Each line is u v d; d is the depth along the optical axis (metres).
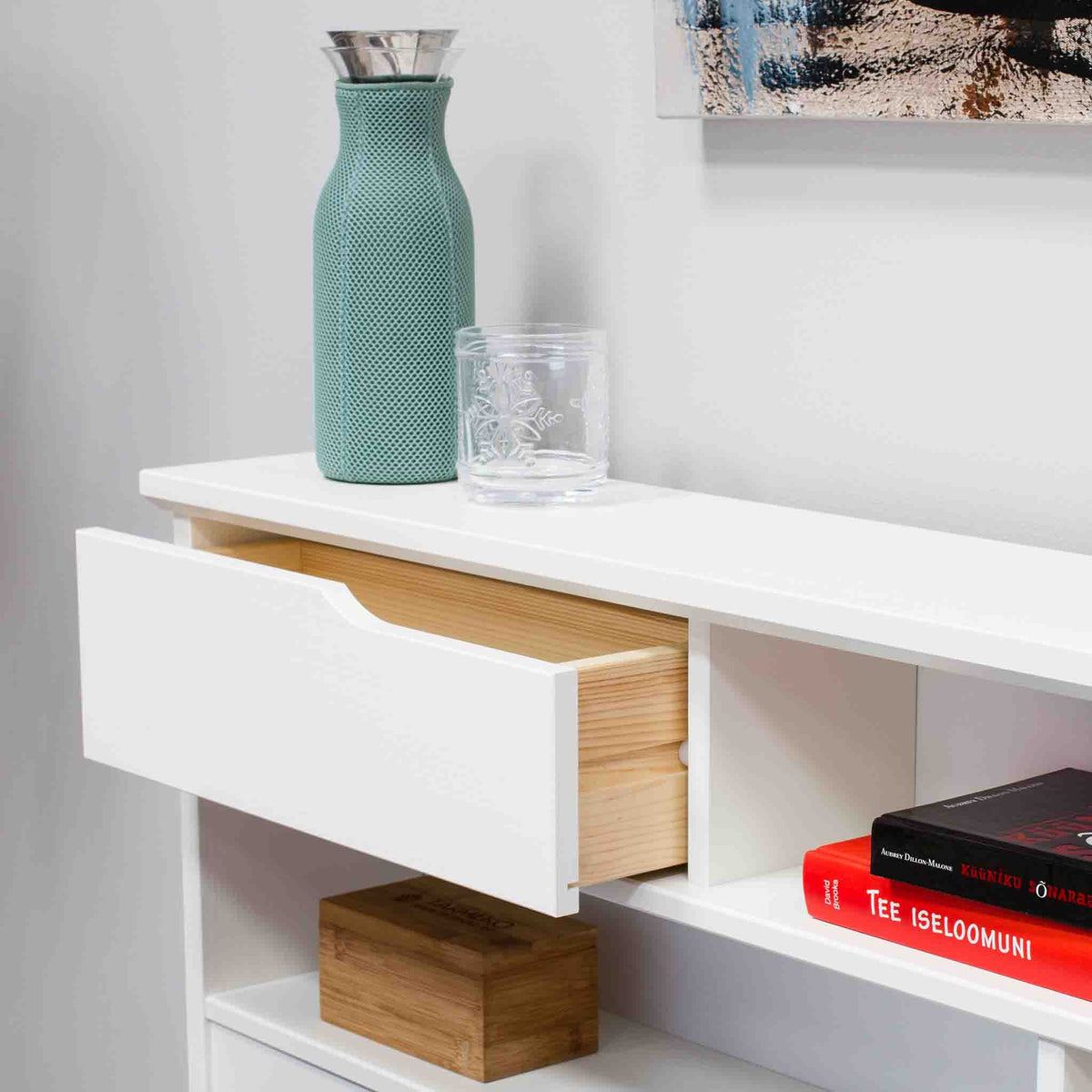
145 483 1.43
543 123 1.50
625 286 1.46
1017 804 1.03
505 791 1.04
